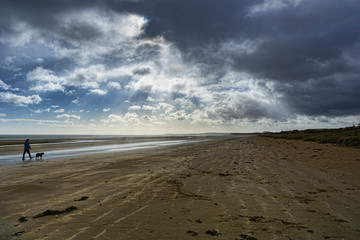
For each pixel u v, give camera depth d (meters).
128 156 17.66
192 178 8.40
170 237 3.51
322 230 3.69
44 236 3.64
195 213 4.63
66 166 12.53
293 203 5.18
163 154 18.80
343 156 12.88
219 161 13.11
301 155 14.38
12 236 3.66
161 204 5.30
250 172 9.32
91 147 32.44
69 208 5.03
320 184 6.92
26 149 17.64
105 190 6.78
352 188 6.36
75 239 3.50
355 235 3.50
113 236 3.58
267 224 3.98
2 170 11.74
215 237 3.48
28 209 5.10
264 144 28.36
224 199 5.62
